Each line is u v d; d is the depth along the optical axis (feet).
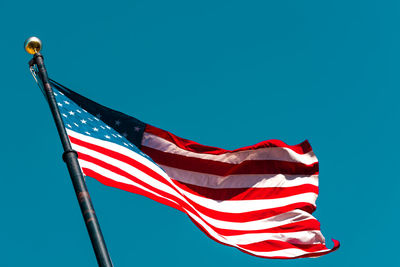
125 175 50.19
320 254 54.08
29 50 51.65
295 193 58.70
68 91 56.90
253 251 53.36
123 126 58.13
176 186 55.36
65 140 41.01
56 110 44.62
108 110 58.08
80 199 35.40
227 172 59.00
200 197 57.16
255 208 57.26
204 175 58.44
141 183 50.47
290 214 57.11
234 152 59.77
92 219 33.94
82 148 50.34
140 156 54.90
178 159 58.44
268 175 59.47
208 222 55.21
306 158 60.64
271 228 55.93
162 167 57.67
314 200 58.80
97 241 32.65
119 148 53.88
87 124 54.44
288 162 59.98
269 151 60.08
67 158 38.75
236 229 55.52
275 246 54.49
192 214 51.57
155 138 58.49
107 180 48.44
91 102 57.57
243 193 58.23
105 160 50.72
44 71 49.62
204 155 59.26
